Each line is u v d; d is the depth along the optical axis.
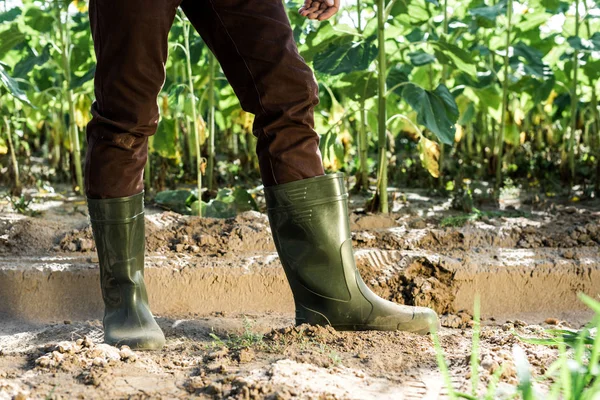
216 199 4.06
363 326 2.36
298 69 2.17
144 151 2.23
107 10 1.98
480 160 5.93
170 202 4.31
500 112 5.22
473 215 3.85
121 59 2.01
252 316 2.86
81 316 2.86
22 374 1.89
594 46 4.62
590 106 6.27
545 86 5.27
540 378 1.66
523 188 5.24
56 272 2.92
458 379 1.86
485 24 5.08
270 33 2.14
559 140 6.74
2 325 2.73
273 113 2.19
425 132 5.45
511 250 3.33
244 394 1.66
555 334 2.30
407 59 5.58
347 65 3.81
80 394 1.72
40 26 4.71
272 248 3.37
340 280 2.32
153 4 1.98
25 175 5.29
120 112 2.09
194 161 5.57
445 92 3.90
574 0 5.47
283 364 1.85
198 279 2.96
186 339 2.46
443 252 3.25
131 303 2.28
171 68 5.16
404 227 3.66
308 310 2.36
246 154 5.77
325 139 4.06
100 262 2.28
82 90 4.70
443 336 2.37
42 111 5.62
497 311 2.96
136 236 2.27
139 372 1.90
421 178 5.38
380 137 3.98
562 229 3.58
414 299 2.94
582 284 3.02
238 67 2.19
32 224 3.49
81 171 5.08
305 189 2.23
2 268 2.91
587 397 1.48
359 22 4.71
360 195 4.76
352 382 1.83
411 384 1.83
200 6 2.18
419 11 4.56
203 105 5.79
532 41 5.42
